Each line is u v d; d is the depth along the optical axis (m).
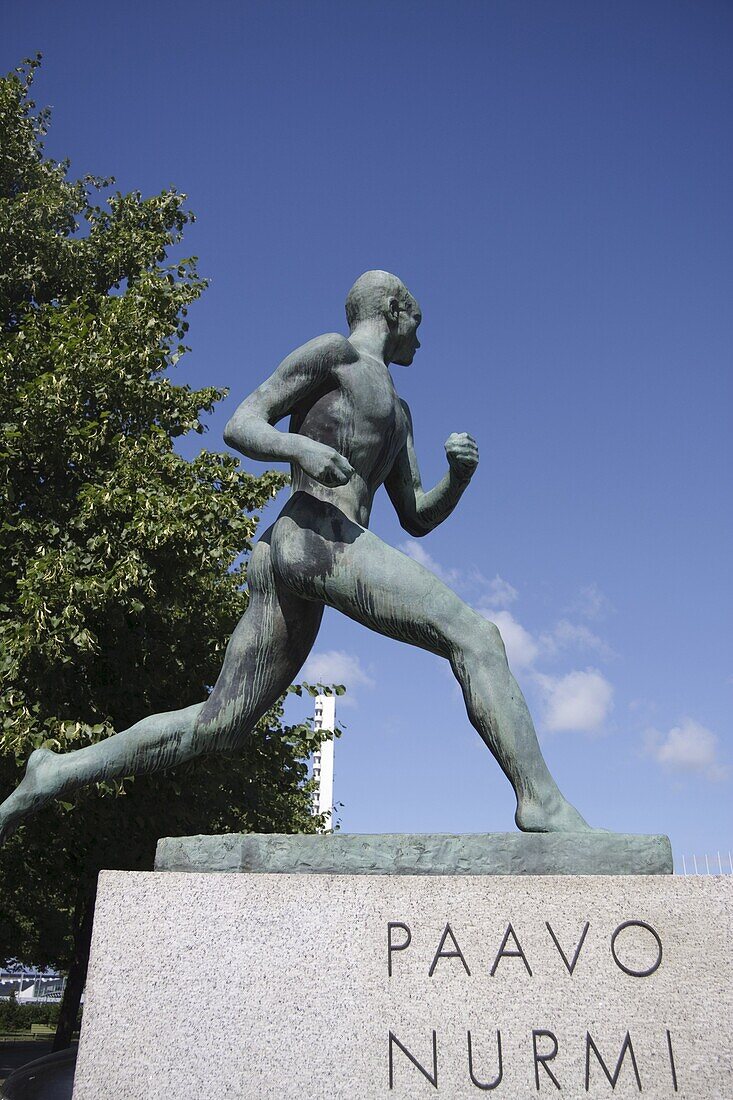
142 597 10.60
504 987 2.53
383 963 2.58
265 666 3.38
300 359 3.48
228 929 2.65
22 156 14.10
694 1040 2.44
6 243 13.20
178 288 12.83
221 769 10.49
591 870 2.75
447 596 3.15
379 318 3.87
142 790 10.38
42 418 10.30
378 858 2.80
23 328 11.51
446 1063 2.47
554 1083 2.43
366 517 3.50
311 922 2.64
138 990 2.60
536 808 2.91
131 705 10.92
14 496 10.55
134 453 10.66
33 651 9.14
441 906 2.62
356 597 3.19
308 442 3.22
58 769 3.27
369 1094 2.46
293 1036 2.53
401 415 3.72
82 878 11.70
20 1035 26.88
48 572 9.26
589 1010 2.49
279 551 3.31
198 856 2.88
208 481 11.23
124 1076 2.52
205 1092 2.49
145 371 11.45
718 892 2.57
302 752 11.91
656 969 2.51
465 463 3.80
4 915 17.03
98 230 14.23
